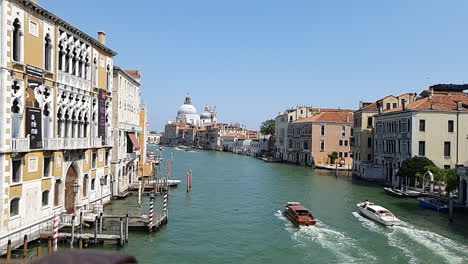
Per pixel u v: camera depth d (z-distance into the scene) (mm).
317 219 30953
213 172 70375
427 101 46125
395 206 35969
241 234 26469
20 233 20281
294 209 30625
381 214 29250
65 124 25844
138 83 48125
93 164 31000
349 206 36594
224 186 50812
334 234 26234
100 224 23250
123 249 22391
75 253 2162
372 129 60344
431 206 34406
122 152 39625
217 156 126688
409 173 41250
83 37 27906
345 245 23734
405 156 46031
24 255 18188
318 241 24625
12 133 19859
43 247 21016
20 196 20328
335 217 31641
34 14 21406
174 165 85875
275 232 27000
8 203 19312
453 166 43750
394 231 26734
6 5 18844
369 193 44625
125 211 30672
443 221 29641
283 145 101875
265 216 32312
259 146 126562
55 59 23828
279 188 49094
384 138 53219
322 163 81250
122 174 39906
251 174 66812
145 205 34938
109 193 35125
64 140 24781
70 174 26672
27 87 20828
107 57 33344
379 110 56656
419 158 41625
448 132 44000
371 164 56531
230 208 35688
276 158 105688
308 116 97062
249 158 117750
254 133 165000
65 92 25250
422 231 26578
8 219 19328
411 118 44281
